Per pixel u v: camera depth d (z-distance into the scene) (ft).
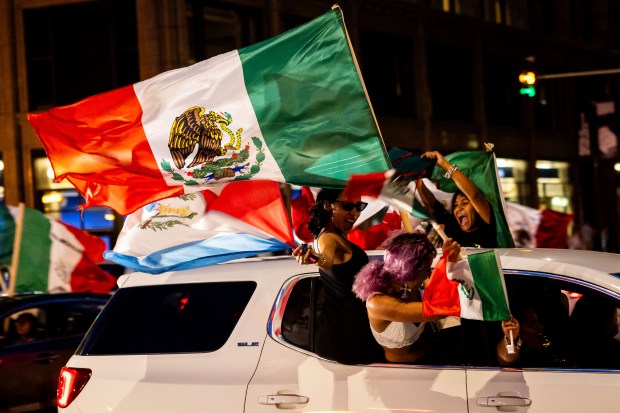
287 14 90.79
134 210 19.71
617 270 16.37
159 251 19.97
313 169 18.71
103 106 19.27
